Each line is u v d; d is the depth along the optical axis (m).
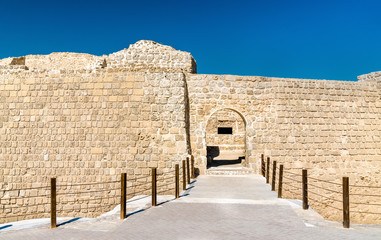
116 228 7.66
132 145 14.98
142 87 15.45
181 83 15.54
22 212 14.39
